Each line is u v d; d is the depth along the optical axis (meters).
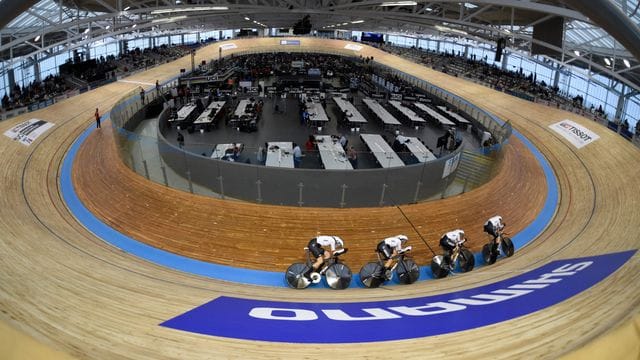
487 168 12.20
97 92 22.25
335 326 4.50
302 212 9.20
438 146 16.88
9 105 19.50
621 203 9.83
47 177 11.07
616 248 7.06
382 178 10.23
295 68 39.88
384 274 6.93
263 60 45.91
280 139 17.97
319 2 24.80
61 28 20.33
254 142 17.31
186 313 4.90
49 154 12.61
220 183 9.90
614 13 6.05
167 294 5.68
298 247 8.24
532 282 5.81
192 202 9.50
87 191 10.36
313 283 6.87
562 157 14.35
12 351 1.91
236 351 3.84
